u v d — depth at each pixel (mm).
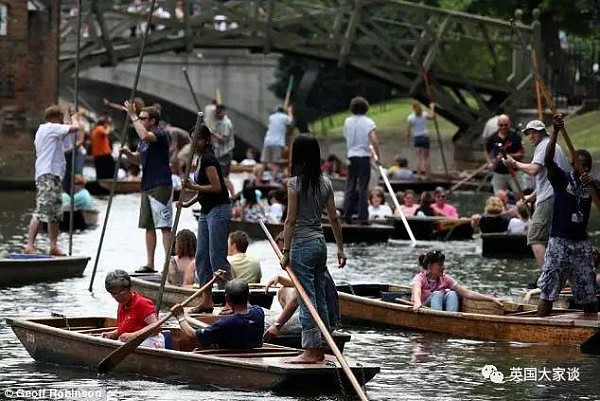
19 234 41281
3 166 61500
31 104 61875
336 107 98250
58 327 23234
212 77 94250
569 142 25016
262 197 56656
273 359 20859
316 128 94188
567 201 25172
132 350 21094
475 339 25328
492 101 75312
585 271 25188
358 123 41812
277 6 71562
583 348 24375
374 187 47406
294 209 20578
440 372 22484
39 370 22016
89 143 74938
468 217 46188
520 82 72875
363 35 74812
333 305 21031
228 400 19938
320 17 71375
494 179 42500
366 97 98750
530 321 24859
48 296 29344
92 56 68562
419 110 64562
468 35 72500
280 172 63281
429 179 62219
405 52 72000
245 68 94562
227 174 48906
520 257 38219
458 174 65000
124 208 51562
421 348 24484
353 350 24266
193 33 69688
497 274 34281
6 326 25953
